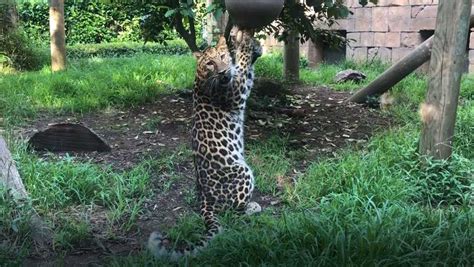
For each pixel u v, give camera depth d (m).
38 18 19.88
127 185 5.48
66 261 4.20
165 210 5.17
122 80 9.80
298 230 3.95
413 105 8.73
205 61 5.01
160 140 7.12
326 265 3.57
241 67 5.15
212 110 4.98
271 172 5.79
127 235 4.64
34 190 5.08
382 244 3.62
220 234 4.13
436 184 5.17
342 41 8.73
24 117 8.13
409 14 12.33
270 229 4.14
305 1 8.46
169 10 7.62
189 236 4.42
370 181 5.07
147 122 7.82
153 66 11.18
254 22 4.71
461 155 5.73
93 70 11.81
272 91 8.83
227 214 4.70
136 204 5.12
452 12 5.14
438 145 5.36
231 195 4.79
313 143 6.99
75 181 5.33
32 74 11.62
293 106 8.62
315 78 11.05
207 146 4.87
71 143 6.66
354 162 5.56
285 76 10.70
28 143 6.57
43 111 8.51
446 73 5.24
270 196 5.41
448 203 5.10
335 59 14.34
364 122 7.91
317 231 3.85
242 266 3.71
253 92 8.47
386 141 6.23
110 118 8.22
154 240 3.99
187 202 5.27
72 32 20.52
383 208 4.40
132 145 6.96
